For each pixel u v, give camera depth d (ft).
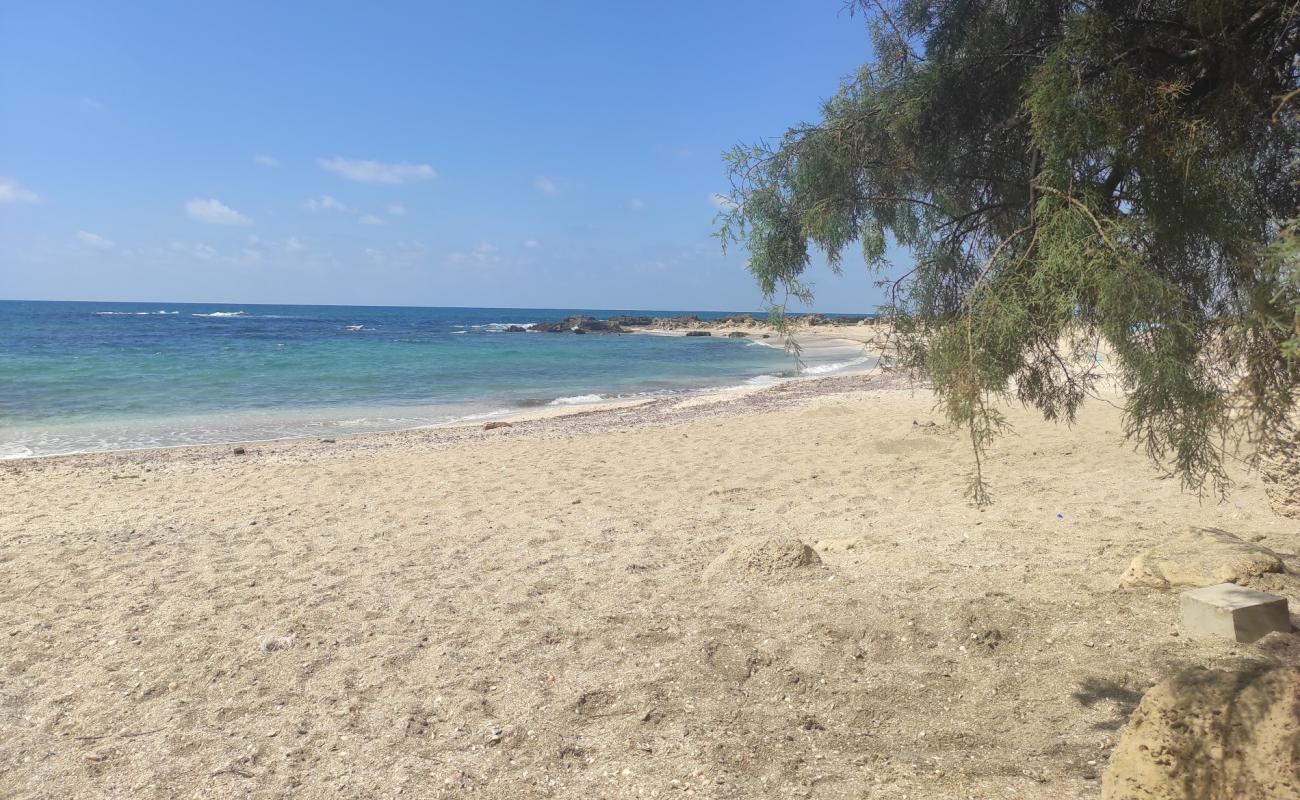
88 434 54.75
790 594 17.29
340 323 299.79
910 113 9.85
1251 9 8.27
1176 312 7.50
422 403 74.23
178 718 13.46
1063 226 7.65
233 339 166.20
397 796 10.94
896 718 12.20
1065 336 8.25
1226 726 7.54
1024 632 14.40
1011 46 9.95
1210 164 8.14
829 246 10.66
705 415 56.70
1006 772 10.34
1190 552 15.72
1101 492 25.71
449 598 18.76
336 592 19.47
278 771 11.73
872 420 46.57
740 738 11.87
